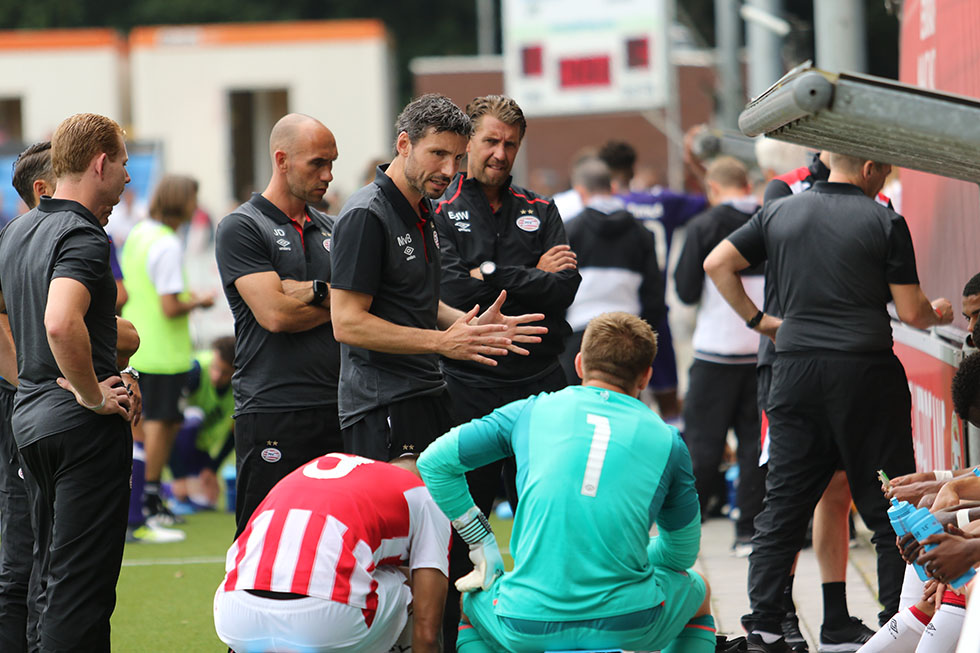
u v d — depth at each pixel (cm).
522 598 1346
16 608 1733
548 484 1354
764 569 1794
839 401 1734
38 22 12312
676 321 5341
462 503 1415
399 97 12394
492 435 1405
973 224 1906
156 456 2952
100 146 1551
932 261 2245
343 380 1638
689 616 1400
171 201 2952
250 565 1374
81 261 1491
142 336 2917
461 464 1399
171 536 2908
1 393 1758
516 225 1856
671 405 3130
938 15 2173
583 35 6900
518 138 1841
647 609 1341
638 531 1349
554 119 7000
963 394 1467
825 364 1734
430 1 12612
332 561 1359
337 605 1351
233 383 1792
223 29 6994
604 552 1336
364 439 1609
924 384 2197
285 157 1762
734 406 2606
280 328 1711
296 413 1734
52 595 1524
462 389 1830
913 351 2334
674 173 6888
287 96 7162
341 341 1582
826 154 2016
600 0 6844
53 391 1534
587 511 1340
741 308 1875
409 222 1611
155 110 7012
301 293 1720
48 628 1519
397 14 12600
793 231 1769
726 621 2053
